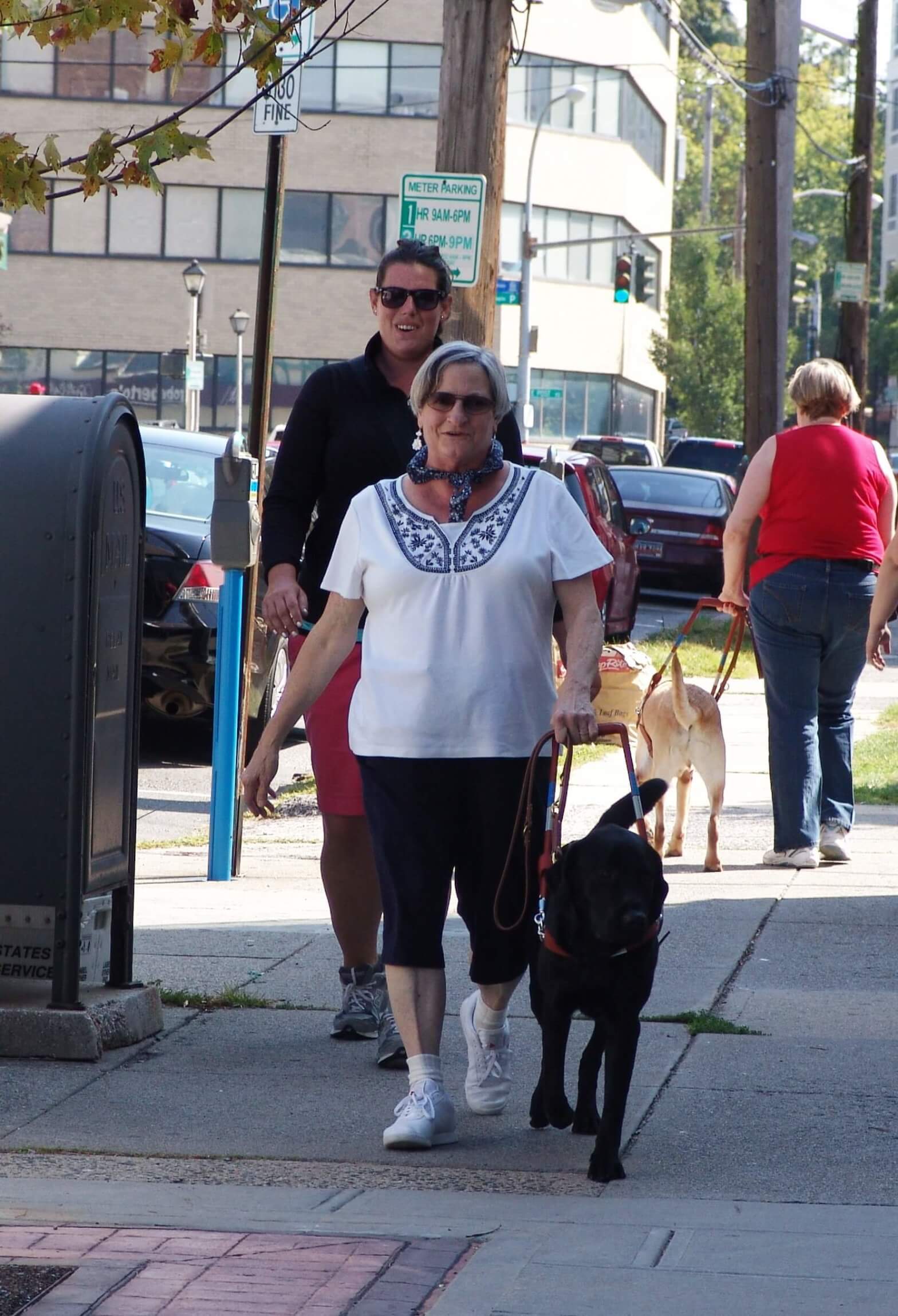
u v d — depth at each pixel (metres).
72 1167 6.72
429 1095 7.03
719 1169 6.70
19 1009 8.23
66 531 8.01
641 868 6.33
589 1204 6.25
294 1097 7.70
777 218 32.91
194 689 17.81
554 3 76.31
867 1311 5.15
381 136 70.25
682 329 90.12
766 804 16.12
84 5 8.95
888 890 11.98
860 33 42.56
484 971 7.23
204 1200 6.29
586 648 6.94
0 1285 5.38
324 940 10.67
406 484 7.11
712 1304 5.21
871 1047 8.33
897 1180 6.55
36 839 8.16
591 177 79.38
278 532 8.17
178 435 19.48
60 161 9.17
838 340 42.81
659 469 41.66
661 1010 8.95
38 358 71.00
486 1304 5.24
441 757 6.93
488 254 14.70
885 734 20.56
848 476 12.12
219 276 70.69
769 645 12.48
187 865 13.62
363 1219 6.07
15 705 8.09
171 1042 8.54
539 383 79.00
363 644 7.44
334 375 8.26
